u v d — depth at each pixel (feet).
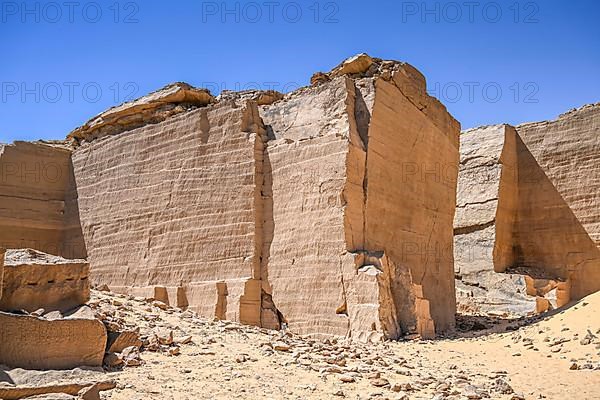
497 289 84.28
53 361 27.63
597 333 41.16
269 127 56.80
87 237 68.80
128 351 31.14
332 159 49.75
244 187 53.88
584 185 87.97
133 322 38.24
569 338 41.93
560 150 91.20
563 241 88.84
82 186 71.46
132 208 63.62
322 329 47.62
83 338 28.63
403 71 57.98
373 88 52.85
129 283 61.62
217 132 57.11
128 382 26.78
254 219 52.75
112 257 64.69
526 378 32.96
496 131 94.27
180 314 45.44
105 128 71.41
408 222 56.65
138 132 65.10
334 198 48.93
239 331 42.39
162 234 59.67
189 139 59.36
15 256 32.24
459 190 94.12
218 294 52.49
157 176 61.72
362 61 56.80
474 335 53.01
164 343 34.58
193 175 58.13
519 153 95.30
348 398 26.89
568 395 29.27
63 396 22.25
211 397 25.55
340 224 48.14
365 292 46.09
